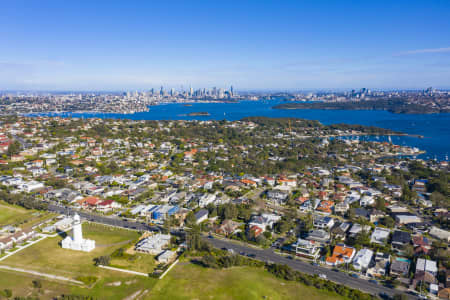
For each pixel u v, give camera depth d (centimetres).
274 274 12000
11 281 11312
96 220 17250
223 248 14212
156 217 17488
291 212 18050
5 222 16625
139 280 11388
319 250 13975
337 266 12744
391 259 13212
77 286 11019
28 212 18088
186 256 13188
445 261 12794
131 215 17825
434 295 10906
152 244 13862
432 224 17200
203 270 12112
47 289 10862
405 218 17275
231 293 10619
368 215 17975
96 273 11850
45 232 15575
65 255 13238
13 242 14162
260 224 16038
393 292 11050
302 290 11006
